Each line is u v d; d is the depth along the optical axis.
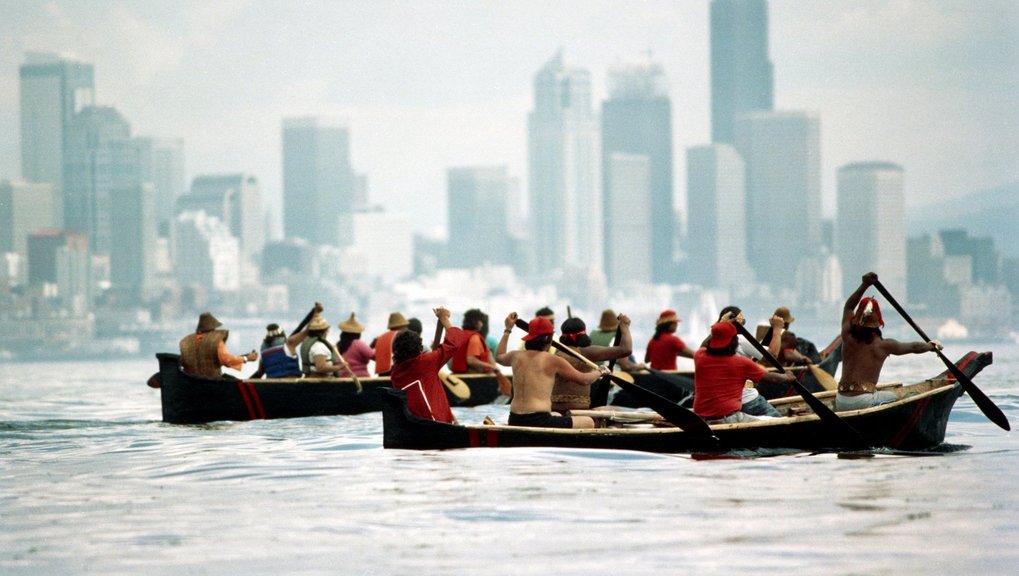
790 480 34.66
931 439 41.47
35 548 27.16
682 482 34.47
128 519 30.52
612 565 24.77
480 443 41.19
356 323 61.62
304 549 26.69
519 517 29.73
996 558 24.88
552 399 43.34
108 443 48.06
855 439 40.47
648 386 60.91
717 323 41.75
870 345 41.72
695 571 24.17
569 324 48.09
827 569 24.17
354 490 34.22
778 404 48.34
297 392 57.12
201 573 24.69
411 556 25.81
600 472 36.47
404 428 41.91
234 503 32.69
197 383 55.38
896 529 27.70
